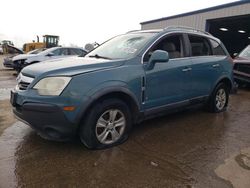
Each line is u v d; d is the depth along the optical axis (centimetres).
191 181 288
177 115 545
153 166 318
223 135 434
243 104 691
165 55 387
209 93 536
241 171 312
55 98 316
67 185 275
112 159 332
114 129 368
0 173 292
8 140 383
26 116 335
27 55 1199
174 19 1991
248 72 902
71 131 329
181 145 385
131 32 499
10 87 863
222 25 2055
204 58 512
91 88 331
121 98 379
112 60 379
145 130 445
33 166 310
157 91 414
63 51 1207
